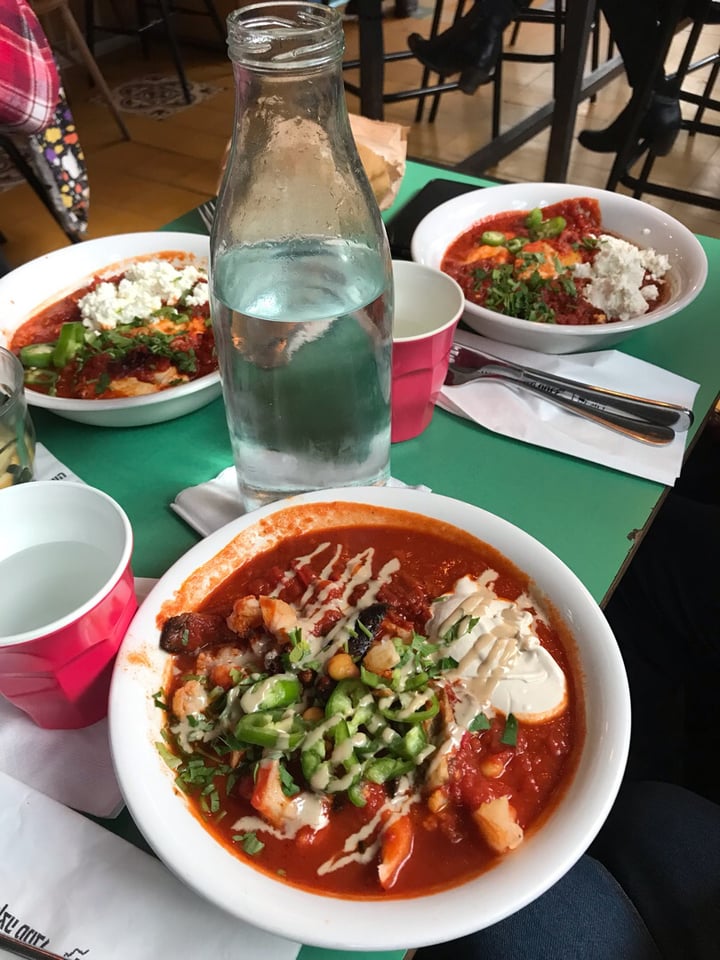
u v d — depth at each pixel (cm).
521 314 97
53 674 52
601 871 76
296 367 63
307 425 67
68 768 56
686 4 221
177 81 371
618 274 98
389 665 54
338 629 59
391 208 124
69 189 191
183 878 44
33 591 57
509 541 63
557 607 59
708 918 73
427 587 63
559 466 81
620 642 103
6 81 134
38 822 51
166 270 95
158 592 60
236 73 57
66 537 61
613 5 216
